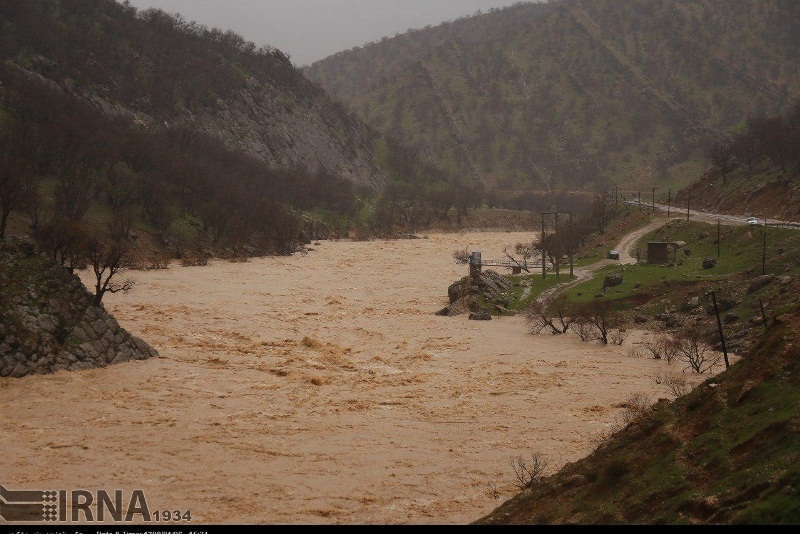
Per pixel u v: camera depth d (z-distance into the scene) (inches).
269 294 4252.0
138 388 2257.6
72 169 5925.2
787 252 3599.9
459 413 2111.2
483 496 1523.1
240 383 2365.9
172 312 3508.9
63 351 2393.0
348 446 1833.2
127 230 5477.4
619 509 1075.9
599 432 1927.9
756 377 1228.5
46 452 1739.7
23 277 2458.2
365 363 2711.6
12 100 6678.2
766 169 6230.3
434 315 3752.5
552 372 2578.7
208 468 1672.0
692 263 4057.6
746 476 997.8
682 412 1277.1
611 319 3326.8
